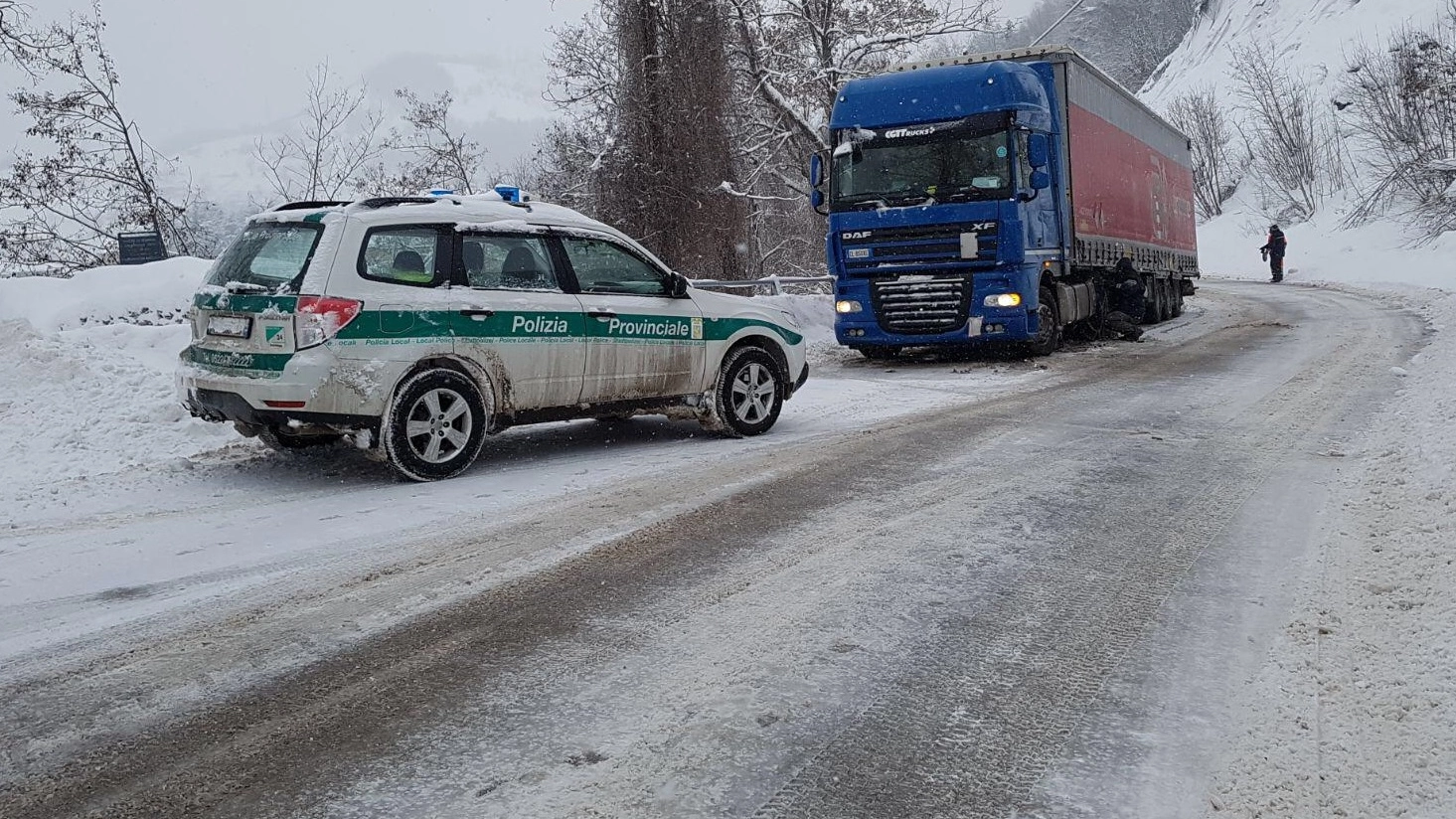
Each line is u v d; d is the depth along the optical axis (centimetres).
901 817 267
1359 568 459
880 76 1414
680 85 1975
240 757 302
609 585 456
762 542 521
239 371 647
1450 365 1043
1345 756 296
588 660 371
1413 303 2123
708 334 829
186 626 414
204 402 676
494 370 707
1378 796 275
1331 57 6688
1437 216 3562
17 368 905
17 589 464
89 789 285
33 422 822
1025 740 309
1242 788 280
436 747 306
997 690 344
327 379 634
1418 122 3784
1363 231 4094
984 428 850
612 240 796
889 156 1371
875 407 1012
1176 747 303
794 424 917
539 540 533
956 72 1352
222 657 380
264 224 689
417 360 667
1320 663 360
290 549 526
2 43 1316
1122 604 425
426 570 485
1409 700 328
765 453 768
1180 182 2364
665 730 316
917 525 549
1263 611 413
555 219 768
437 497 638
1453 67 3612
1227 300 2805
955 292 1353
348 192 1961
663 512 587
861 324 1411
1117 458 715
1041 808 271
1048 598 433
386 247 668
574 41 2141
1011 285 1333
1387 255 3634
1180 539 518
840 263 1412
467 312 689
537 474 705
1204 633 392
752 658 371
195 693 348
